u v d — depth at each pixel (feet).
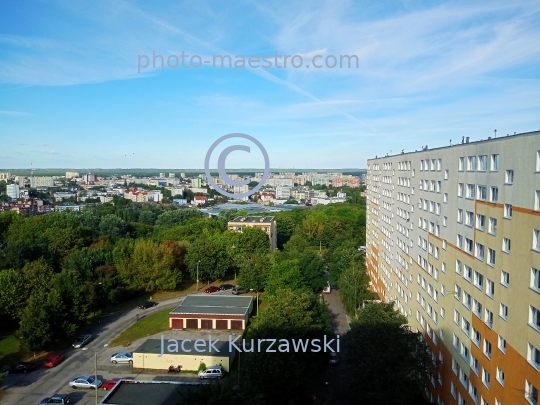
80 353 177.17
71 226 326.03
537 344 77.15
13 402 137.49
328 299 251.19
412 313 161.89
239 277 260.83
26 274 214.28
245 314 205.16
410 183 167.02
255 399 101.86
